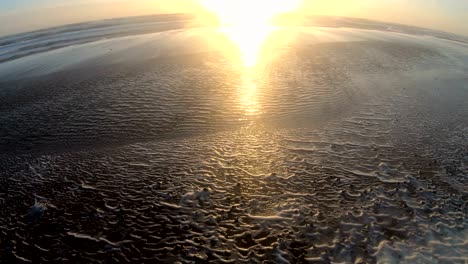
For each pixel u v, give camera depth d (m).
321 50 27.03
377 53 25.94
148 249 6.89
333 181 8.96
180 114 14.27
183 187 8.95
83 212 8.14
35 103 16.67
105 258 6.72
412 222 7.24
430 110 14.08
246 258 6.53
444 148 10.69
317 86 17.39
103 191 8.98
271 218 7.59
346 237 6.91
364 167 9.66
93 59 26.09
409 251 6.46
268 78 18.92
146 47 30.16
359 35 37.19
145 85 18.23
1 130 13.69
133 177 9.60
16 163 10.95
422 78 19.25
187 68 21.44
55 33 53.69
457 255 6.32
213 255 6.64
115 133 12.77
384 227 7.13
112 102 15.98
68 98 17.02
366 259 6.34
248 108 14.70
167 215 7.87
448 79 19.16
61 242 7.20
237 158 10.43
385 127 12.41
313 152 10.65
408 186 8.62
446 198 8.08
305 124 12.96
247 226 7.38
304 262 6.38
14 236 7.45
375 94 16.20
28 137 12.87
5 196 9.04
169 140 12.01
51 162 10.84
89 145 11.92
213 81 18.50
